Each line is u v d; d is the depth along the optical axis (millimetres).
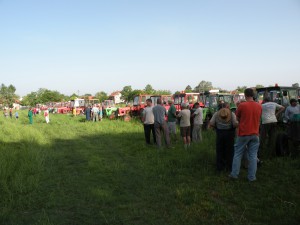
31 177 6438
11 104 91438
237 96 18594
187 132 9672
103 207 4938
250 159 5961
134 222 4348
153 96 20094
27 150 9312
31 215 4676
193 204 4871
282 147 7777
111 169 7266
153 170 7102
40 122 24812
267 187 5562
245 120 5930
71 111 36906
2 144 10953
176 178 6410
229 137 6680
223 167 6809
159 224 4262
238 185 5738
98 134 14523
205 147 9094
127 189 5820
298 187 5551
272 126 8148
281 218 4309
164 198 5250
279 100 13477
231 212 4586
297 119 7832
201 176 6453
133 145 10711
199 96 18406
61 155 9289
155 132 10000
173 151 9203
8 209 4801
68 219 4496
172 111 11219
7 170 6758
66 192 5715
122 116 22188
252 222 4234
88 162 8094
